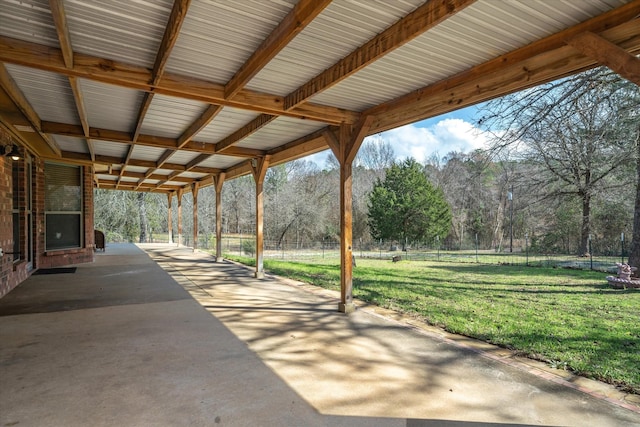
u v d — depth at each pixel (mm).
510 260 13438
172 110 5105
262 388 2695
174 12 2523
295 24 2549
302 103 4336
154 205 28438
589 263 11203
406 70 3576
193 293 6191
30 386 2650
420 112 4090
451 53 3197
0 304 5191
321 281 7680
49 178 9016
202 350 3451
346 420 2275
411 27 2615
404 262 13414
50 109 5090
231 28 2879
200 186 14727
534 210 13711
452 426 2223
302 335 3984
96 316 4598
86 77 3432
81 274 8070
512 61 3135
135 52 3301
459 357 3385
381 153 32094
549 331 4137
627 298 6129
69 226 9711
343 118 4902
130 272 8539
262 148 7668
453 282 8023
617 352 3457
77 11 2635
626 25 2408
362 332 4133
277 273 9008
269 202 26609
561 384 2820
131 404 2414
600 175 9211
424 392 2676
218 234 11484
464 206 24328
